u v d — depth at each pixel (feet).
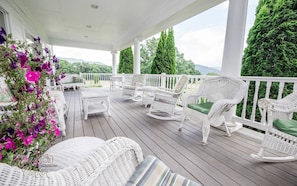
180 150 5.50
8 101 2.76
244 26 6.96
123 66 33.35
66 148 3.09
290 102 4.79
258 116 9.34
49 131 2.68
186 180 2.52
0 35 2.03
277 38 8.56
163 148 5.63
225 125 6.77
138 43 16.79
